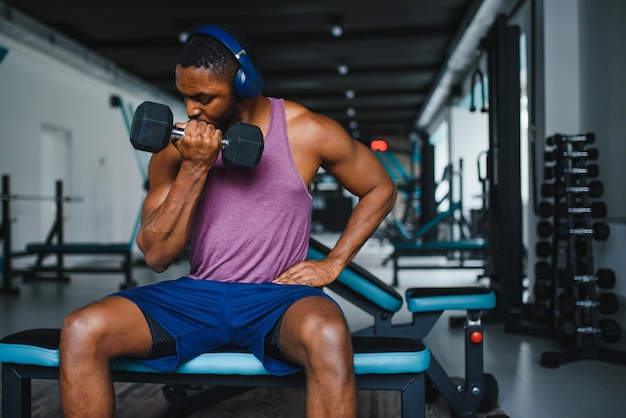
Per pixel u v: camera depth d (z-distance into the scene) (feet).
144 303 3.17
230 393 5.58
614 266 9.32
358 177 3.76
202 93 3.15
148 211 3.50
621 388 6.40
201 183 3.13
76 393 2.84
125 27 20.56
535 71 11.93
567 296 7.97
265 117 3.50
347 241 3.69
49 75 20.13
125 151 26.05
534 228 12.23
